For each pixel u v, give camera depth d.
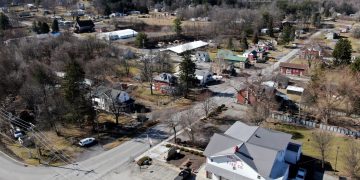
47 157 49.47
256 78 82.50
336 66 82.38
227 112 65.00
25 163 48.00
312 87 66.44
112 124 60.00
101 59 88.12
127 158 48.88
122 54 100.81
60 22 146.50
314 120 60.78
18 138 54.47
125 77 86.62
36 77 67.38
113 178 44.25
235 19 154.12
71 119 55.72
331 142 51.81
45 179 44.19
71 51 92.81
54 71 76.44
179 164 47.00
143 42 119.50
